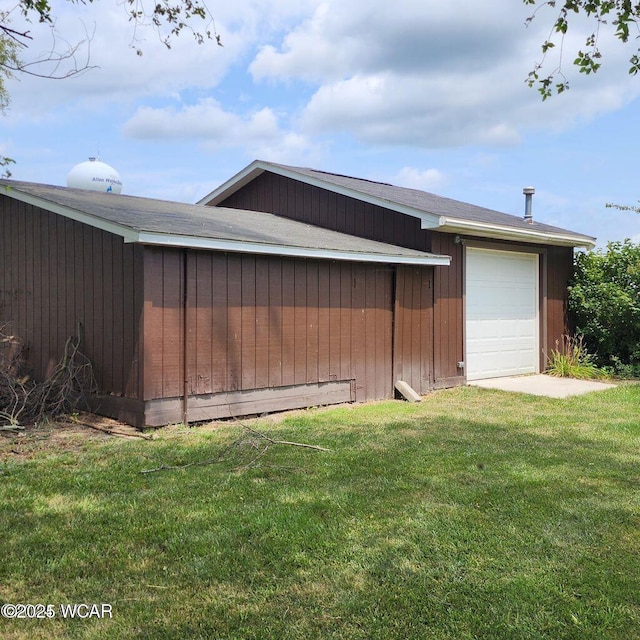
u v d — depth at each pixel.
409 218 9.21
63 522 3.60
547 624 2.52
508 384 9.84
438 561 3.08
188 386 6.34
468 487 4.28
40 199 7.16
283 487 4.25
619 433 6.14
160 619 2.55
